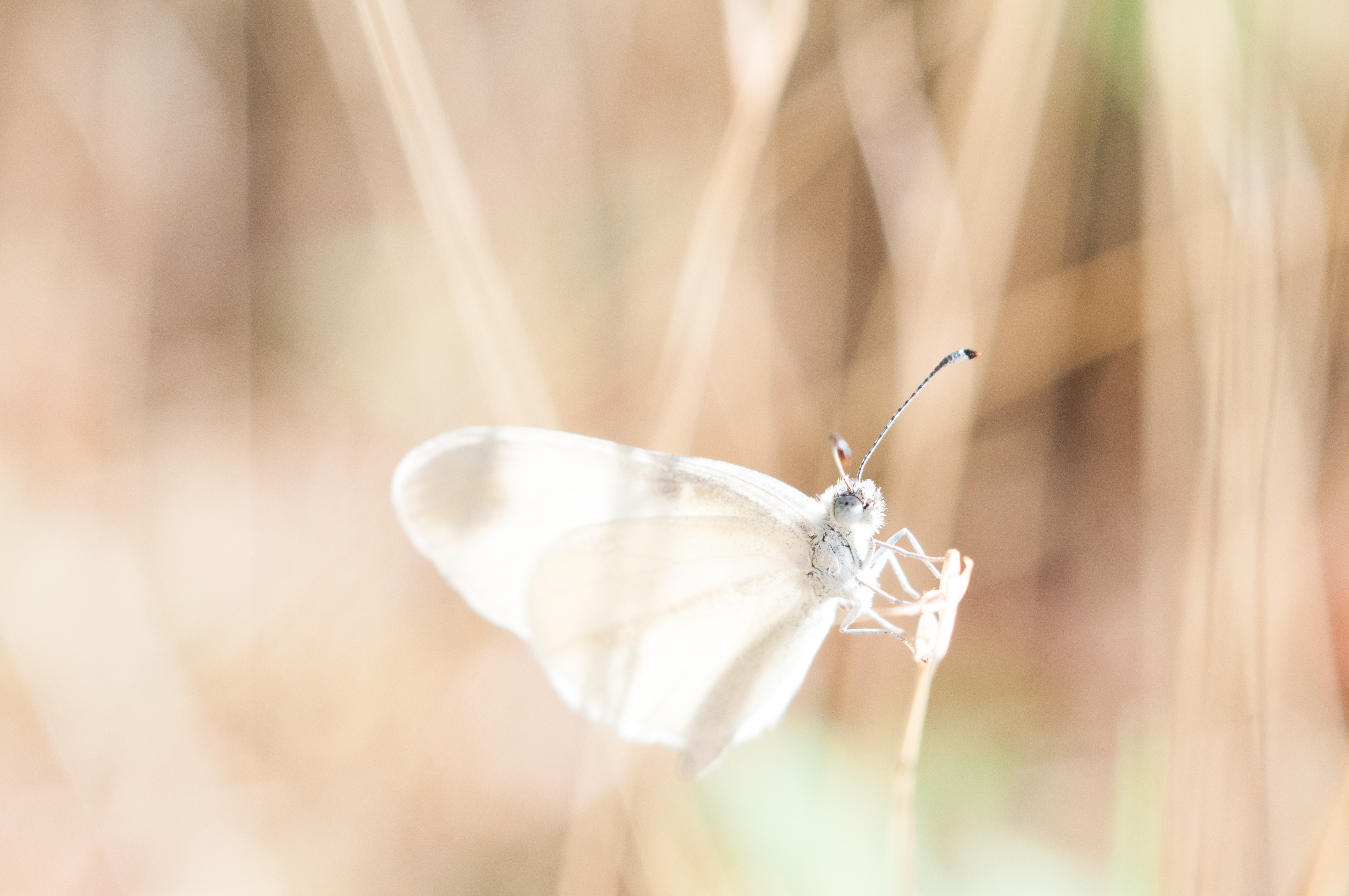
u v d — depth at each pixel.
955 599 0.18
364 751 0.21
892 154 0.20
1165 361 0.20
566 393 0.21
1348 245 0.20
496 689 0.21
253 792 0.21
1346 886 0.17
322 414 0.23
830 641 0.20
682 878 0.19
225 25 0.23
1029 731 0.20
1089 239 0.21
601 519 0.19
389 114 0.22
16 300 0.23
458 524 0.19
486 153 0.22
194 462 0.23
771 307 0.21
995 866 0.19
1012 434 0.21
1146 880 0.18
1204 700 0.18
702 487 0.19
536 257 0.22
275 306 0.23
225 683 0.21
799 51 0.21
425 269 0.22
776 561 0.19
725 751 0.19
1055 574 0.21
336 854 0.21
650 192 0.22
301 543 0.22
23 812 0.21
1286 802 0.19
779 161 0.21
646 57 0.22
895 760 0.20
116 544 0.22
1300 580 0.19
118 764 0.21
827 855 0.19
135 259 0.23
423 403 0.22
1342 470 0.20
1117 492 0.21
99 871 0.20
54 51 0.23
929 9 0.20
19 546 0.22
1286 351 0.19
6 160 0.23
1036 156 0.21
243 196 0.23
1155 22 0.19
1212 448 0.18
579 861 0.19
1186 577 0.18
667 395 0.19
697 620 0.19
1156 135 0.20
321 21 0.22
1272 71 0.18
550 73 0.22
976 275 0.20
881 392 0.21
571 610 0.19
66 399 0.23
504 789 0.21
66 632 0.22
